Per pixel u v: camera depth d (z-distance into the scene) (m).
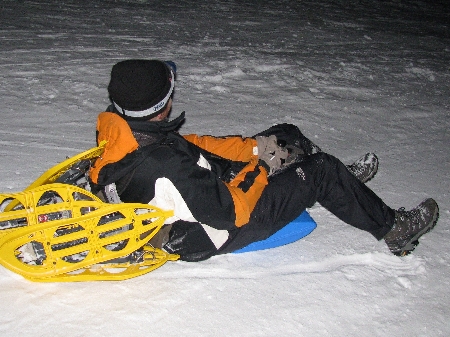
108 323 2.37
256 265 2.87
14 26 7.60
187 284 2.65
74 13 8.76
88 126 4.53
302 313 2.58
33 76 5.59
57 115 4.67
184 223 2.67
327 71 7.18
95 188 2.54
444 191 4.11
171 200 2.41
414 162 4.60
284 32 9.53
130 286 2.59
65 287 2.53
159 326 2.39
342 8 13.04
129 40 7.59
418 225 3.03
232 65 6.85
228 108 5.34
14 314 2.35
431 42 10.45
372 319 2.63
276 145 2.94
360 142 4.94
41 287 2.51
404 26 11.84
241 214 2.48
